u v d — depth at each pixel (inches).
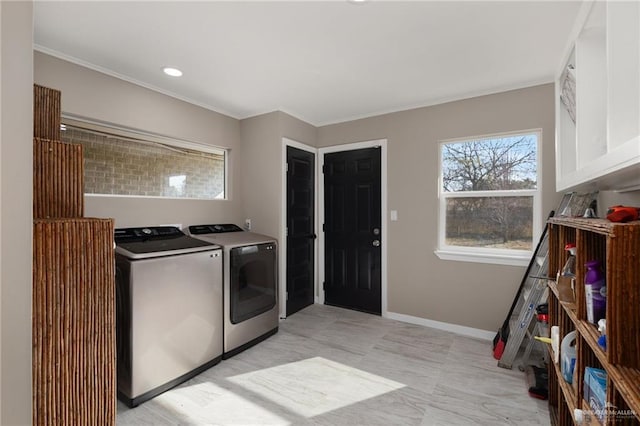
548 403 73.4
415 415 71.4
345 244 148.5
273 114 132.7
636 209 38.8
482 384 83.7
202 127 124.6
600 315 44.3
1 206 22.7
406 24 71.9
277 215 132.4
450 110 120.1
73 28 73.0
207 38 77.7
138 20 70.0
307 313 141.7
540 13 67.4
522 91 106.7
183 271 86.3
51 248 34.5
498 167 114.2
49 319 34.3
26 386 24.1
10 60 23.2
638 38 38.8
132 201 102.7
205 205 126.6
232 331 100.7
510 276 109.3
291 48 82.7
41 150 37.7
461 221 121.0
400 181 131.6
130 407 74.6
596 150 59.2
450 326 120.3
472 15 68.4
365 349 105.3
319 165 155.6
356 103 125.3
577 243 48.1
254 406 75.1
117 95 97.3
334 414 71.9
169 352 82.3
